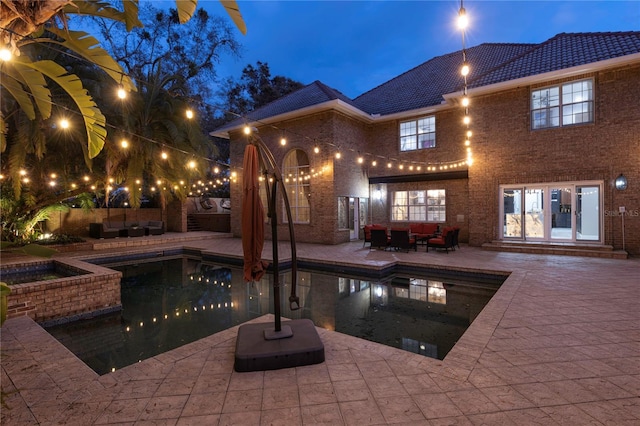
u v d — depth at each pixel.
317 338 3.69
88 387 3.04
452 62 16.05
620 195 9.64
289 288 8.10
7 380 3.18
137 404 2.76
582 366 3.28
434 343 4.74
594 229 10.20
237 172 16.78
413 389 2.93
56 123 9.09
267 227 15.47
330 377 3.16
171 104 11.58
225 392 2.93
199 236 16.11
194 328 5.56
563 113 10.52
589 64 9.56
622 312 4.84
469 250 11.21
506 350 3.65
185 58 22.11
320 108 13.17
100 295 6.21
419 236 11.92
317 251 11.48
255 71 28.70
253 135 3.92
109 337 5.23
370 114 14.92
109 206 19.27
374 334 5.11
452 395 2.83
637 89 9.38
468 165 12.01
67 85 2.71
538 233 11.02
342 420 2.52
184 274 9.84
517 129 11.12
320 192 13.65
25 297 5.38
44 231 14.81
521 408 2.63
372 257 10.12
